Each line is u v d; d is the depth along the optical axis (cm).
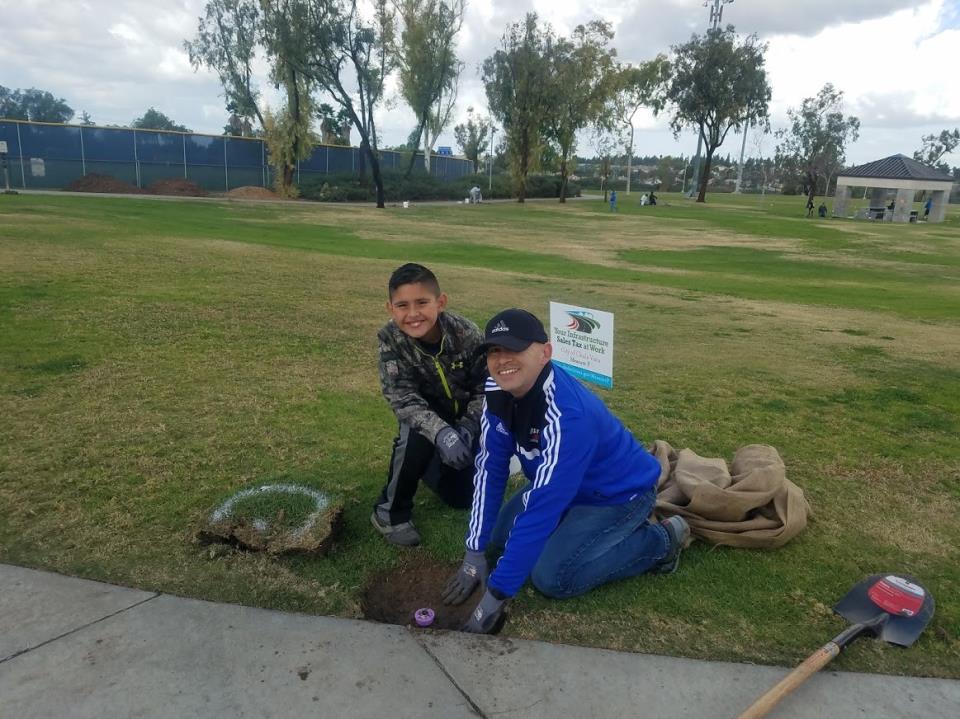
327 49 3750
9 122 3603
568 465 256
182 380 545
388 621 278
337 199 4266
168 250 1221
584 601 286
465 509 364
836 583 304
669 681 241
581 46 4819
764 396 584
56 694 224
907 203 4266
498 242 2159
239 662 241
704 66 5372
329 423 470
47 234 1304
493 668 244
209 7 4591
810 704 232
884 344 820
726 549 328
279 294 904
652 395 575
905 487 409
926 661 255
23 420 450
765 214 4594
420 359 325
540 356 253
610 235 2653
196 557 303
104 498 352
